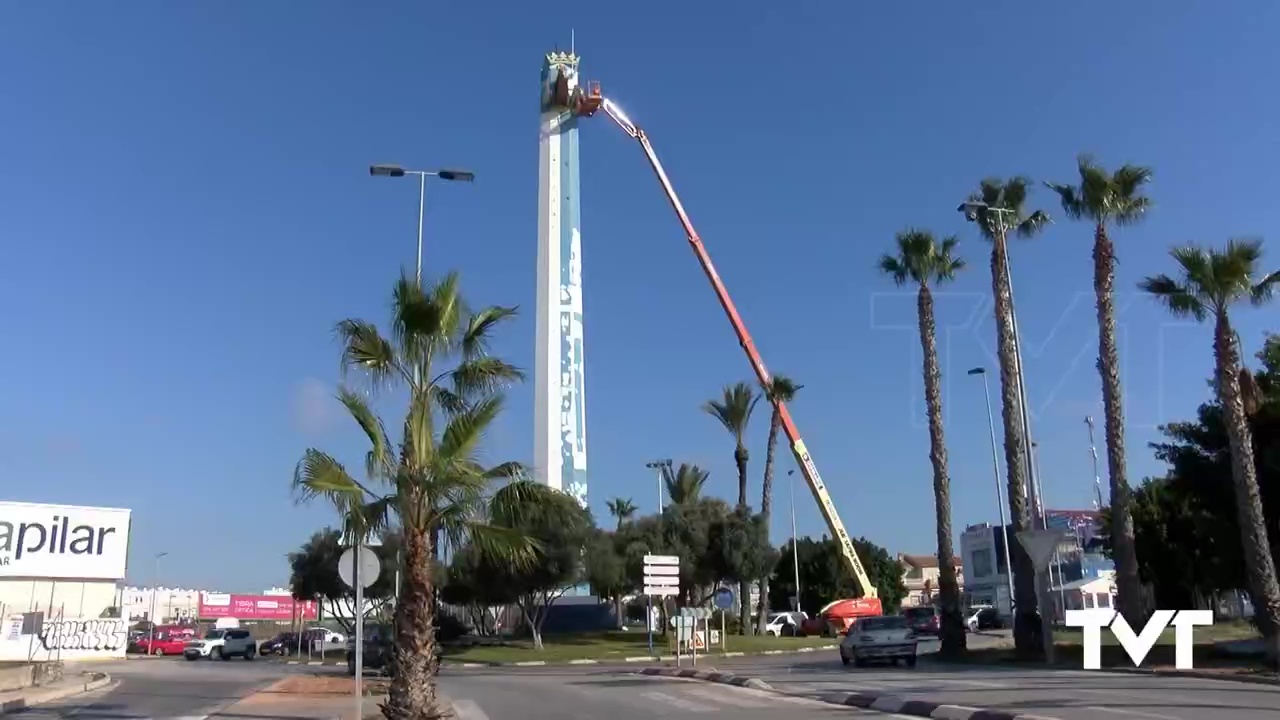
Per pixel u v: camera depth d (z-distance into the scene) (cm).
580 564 4719
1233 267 2455
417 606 1577
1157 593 4672
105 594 5628
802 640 5341
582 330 6938
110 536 5666
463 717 1850
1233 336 2523
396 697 1552
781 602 9250
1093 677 2306
